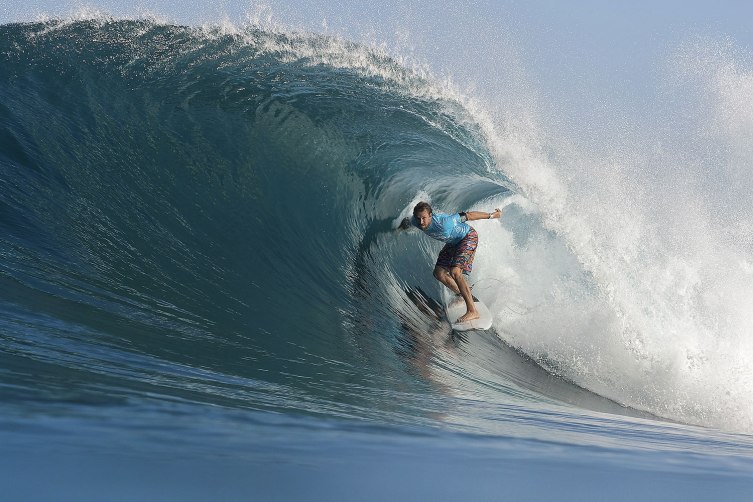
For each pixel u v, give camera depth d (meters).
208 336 19.53
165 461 3.91
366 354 23.84
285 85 42.66
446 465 4.91
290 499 3.41
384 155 39.41
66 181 28.08
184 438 5.01
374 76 45.72
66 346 13.63
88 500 2.96
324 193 35.16
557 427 12.53
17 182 26.53
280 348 20.88
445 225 32.97
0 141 29.34
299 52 47.00
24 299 17.34
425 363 25.59
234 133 36.41
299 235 31.81
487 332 34.25
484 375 27.30
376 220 36.31
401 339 28.12
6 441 3.97
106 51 42.56
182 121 36.34
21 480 3.14
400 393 17.69
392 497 3.71
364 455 5.11
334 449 5.25
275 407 10.06
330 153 37.62
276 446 5.17
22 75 38.03
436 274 34.19
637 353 33.94
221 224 29.86
